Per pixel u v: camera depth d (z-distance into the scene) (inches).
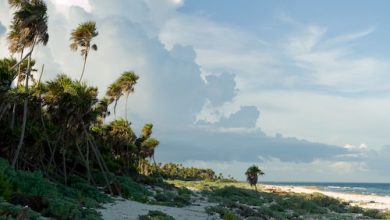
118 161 2352.4
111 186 1445.6
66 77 1395.2
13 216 568.1
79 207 791.7
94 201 1004.6
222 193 2305.6
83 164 1754.4
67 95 1342.3
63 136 1395.2
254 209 1640.0
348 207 2281.0
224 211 1259.2
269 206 1909.4
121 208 1028.5
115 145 2438.5
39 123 1599.4
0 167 877.8
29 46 1274.6
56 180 1417.3
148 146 3046.3
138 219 880.3
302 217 1625.2
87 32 1610.5
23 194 735.7
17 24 1200.8
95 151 1503.4
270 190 3543.3
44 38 1280.8
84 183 1320.1
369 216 1876.2
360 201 2903.5
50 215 700.0
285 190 3814.0
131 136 2472.9
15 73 1143.0
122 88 2490.2
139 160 3302.2
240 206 1571.1
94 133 2182.6
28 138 1381.6
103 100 2400.3
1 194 675.4
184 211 1168.2
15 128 1365.7
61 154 1678.2
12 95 1195.9
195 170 6166.3
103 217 836.0
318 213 1887.3
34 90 1416.1
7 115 1411.2
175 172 5546.3
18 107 1402.6
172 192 1924.2
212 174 6314.0
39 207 713.6
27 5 1206.3
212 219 1085.1
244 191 2440.9
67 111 1349.7
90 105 1432.1
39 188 872.9
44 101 1391.5
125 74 2471.7
